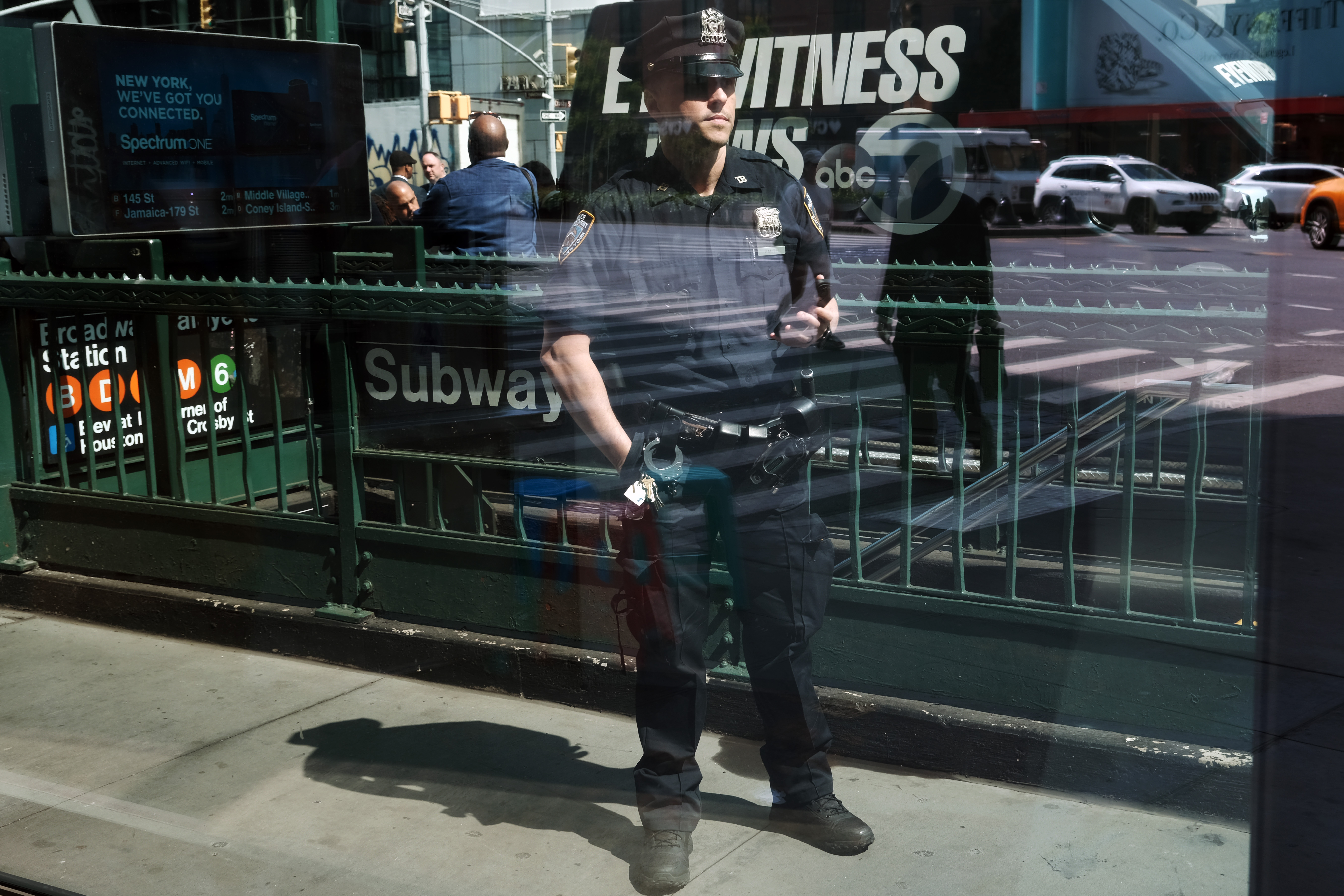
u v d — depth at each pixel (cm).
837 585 261
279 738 261
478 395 289
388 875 217
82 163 345
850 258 258
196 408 368
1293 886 210
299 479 383
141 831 230
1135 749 235
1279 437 594
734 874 217
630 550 221
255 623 315
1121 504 248
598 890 214
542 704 279
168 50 345
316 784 243
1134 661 242
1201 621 238
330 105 311
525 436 286
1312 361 820
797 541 225
